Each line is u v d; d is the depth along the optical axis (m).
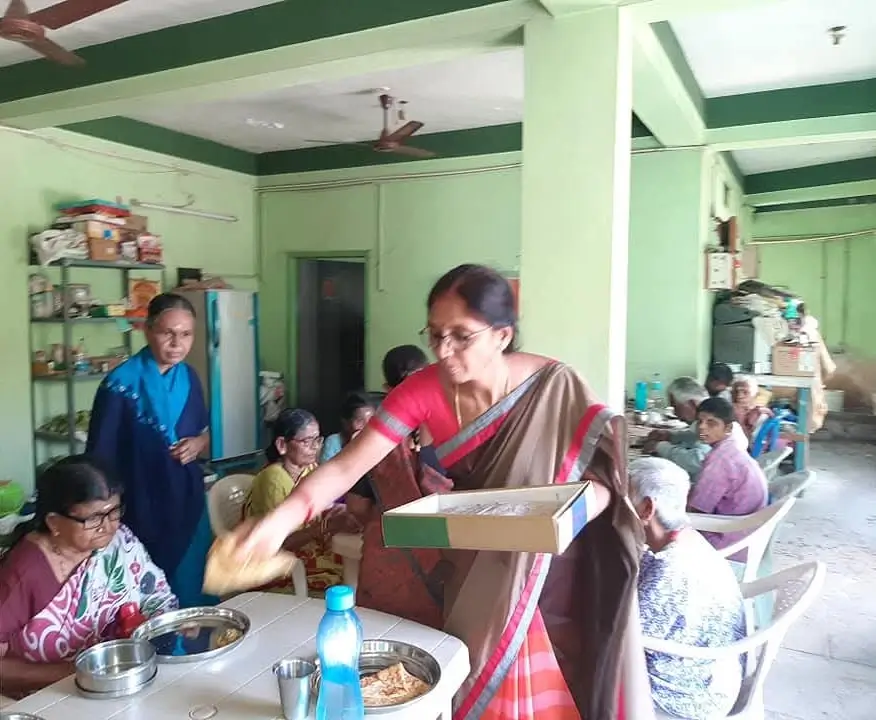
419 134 5.89
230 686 1.30
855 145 6.13
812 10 3.33
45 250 4.68
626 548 1.44
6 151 4.66
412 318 6.13
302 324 6.81
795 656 3.04
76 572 1.62
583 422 1.41
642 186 5.01
